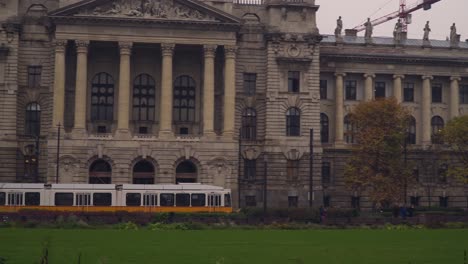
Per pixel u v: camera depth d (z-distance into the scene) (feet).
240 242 202.80
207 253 169.58
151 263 149.28
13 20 384.06
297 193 402.52
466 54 461.78
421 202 447.83
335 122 444.14
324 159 437.99
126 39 382.22
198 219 297.12
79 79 378.53
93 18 377.30
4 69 383.24
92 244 189.57
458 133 398.01
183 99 407.44
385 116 393.91
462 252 176.96
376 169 391.45
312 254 170.30
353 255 168.96
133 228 264.93
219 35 389.80
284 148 401.90
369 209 431.84
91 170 381.60
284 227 279.08
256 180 402.52
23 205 325.42
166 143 381.81
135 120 400.67
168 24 384.68
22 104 388.37
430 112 456.86
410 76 456.86
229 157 384.68
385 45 453.58
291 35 404.57
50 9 390.83
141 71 403.95
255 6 408.05
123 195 334.44
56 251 169.37
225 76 391.04
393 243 203.41
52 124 377.09
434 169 449.89
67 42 379.14
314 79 406.41
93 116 397.80
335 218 312.29
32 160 385.70
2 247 177.37
